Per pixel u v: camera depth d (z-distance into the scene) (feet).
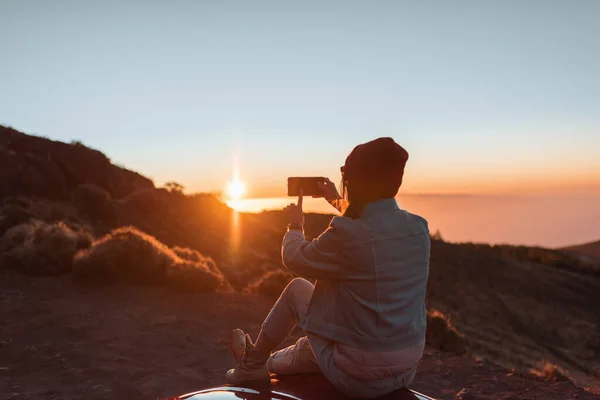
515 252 174.50
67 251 39.58
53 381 20.44
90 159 75.56
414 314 8.09
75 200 61.26
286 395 8.09
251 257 70.69
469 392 23.50
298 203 8.87
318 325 8.19
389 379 7.98
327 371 8.13
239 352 9.40
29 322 28.02
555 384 26.18
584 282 149.38
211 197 87.92
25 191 59.82
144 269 38.19
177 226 69.46
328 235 7.97
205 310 33.50
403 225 8.09
